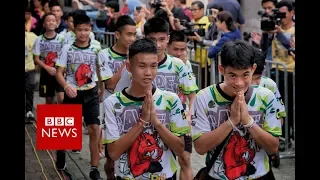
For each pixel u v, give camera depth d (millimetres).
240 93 3062
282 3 6637
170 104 3299
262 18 6844
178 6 9258
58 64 5730
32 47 8055
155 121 3191
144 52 3201
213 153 3184
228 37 6969
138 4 10414
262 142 3109
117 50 4910
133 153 3238
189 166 4363
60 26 9516
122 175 3266
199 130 3191
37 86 11047
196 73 7605
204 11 9461
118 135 3256
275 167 5945
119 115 3277
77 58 5746
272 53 6617
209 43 7480
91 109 5633
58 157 5855
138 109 3277
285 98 6148
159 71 4512
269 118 3188
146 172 3250
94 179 5453
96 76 5797
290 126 6387
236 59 3002
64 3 12656
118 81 4746
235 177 3172
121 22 4836
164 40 4488
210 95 3189
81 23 5746
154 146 3240
